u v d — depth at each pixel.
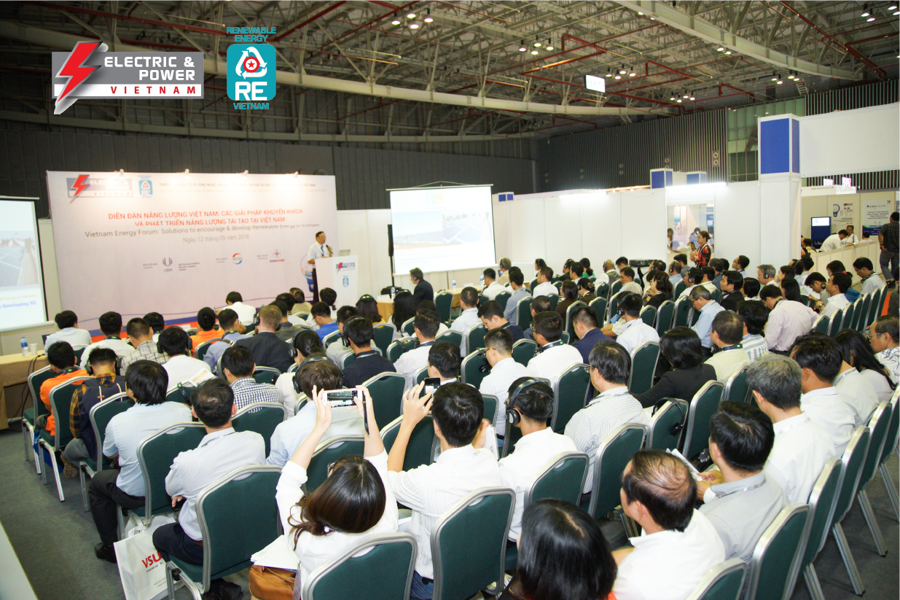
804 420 2.18
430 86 14.73
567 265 8.81
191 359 3.86
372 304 4.97
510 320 6.90
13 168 12.71
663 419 2.73
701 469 3.19
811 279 6.30
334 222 11.52
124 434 2.67
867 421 2.76
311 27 13.05
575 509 1.17
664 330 6.25
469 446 1.99
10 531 3.35
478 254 11.48
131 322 4.41
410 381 3.97
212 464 2.22
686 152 22.38
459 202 11.27
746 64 17.42
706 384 2.93
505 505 1.90
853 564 2.45
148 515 2.62
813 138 8.60
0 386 5.29
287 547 1.96
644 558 1.41
